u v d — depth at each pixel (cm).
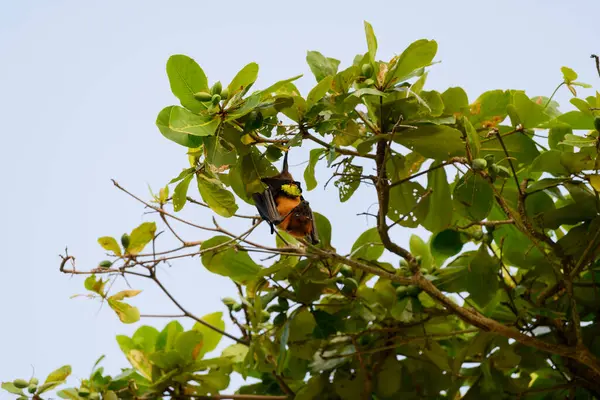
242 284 1247
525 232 1087
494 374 1234
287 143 1059
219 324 1330
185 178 1087
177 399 1288
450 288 1207
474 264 1192
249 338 1248
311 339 1256
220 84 952
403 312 1188
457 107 1124
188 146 995
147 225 1114
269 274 1209
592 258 1188
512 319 1257
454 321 1359
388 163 1179
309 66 1083
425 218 1190
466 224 1257
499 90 1141
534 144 1141
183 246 1137
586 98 1158
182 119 930
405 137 1077
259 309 1180
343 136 1166
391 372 1275
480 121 1148
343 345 1277
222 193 1097
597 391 1215
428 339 1241
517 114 1127
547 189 1187
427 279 1164
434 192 1174
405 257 1078
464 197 1142
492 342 1218
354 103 1028
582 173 1123
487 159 1029
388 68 1043
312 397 1270
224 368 1301
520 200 1072
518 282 1330
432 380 1290
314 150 1135
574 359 1189
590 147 1098
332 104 1038
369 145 1066
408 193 1189
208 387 1286
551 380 1337
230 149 1001
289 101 1012
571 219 1157
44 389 1194
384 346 1277
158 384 1271
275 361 1327
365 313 1241
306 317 1241
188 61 939
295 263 1220
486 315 1232
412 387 1288
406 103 1055
